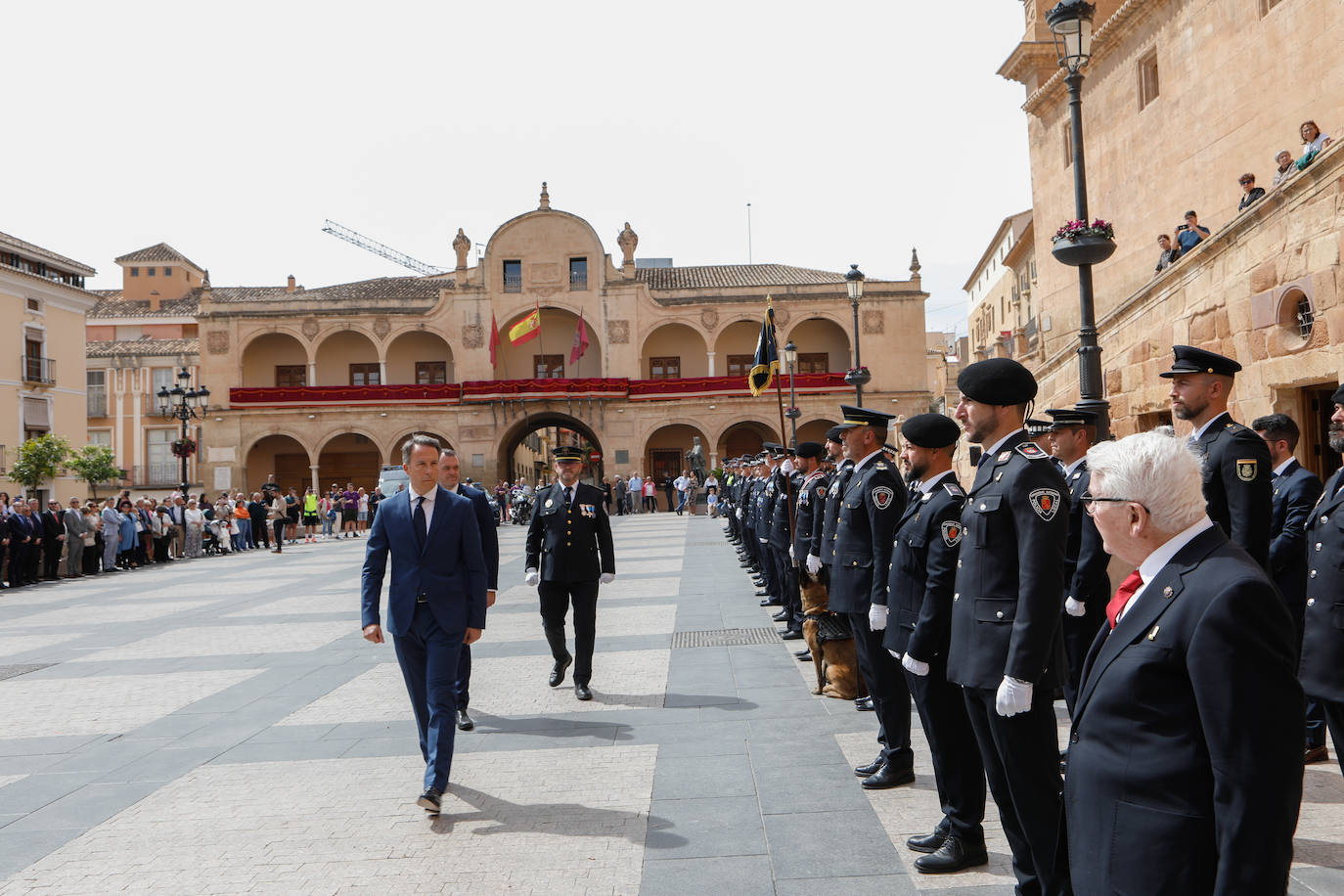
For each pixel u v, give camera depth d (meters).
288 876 4.40
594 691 8.04
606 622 11.75
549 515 8.06
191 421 56.12
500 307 47.62
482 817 5.10
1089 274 7.86
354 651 10.38
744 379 46.25
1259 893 1.96
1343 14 12.71
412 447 5.77
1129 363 12.79
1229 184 15.30
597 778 5.68
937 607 4.25
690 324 47.56
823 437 48.91
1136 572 2.45
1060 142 21.44
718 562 18.64
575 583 7.95
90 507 24.03
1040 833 3.58
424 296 48.84
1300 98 13.62
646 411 46.78
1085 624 5.48
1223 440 4.90
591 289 47.75
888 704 5.31
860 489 5.96
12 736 7.29
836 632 7.36
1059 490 3.64
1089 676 2.43
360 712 7.59
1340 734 4.38
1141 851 2.18
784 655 9.16
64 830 5.14
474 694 8.12
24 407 40.94
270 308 47.22
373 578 5.77
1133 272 18.38
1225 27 15.30
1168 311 11.69
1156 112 17.39
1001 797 3.83
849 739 6.27
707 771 5.71
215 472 45.78
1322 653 4.41
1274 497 5.59
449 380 49.50
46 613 15.34
